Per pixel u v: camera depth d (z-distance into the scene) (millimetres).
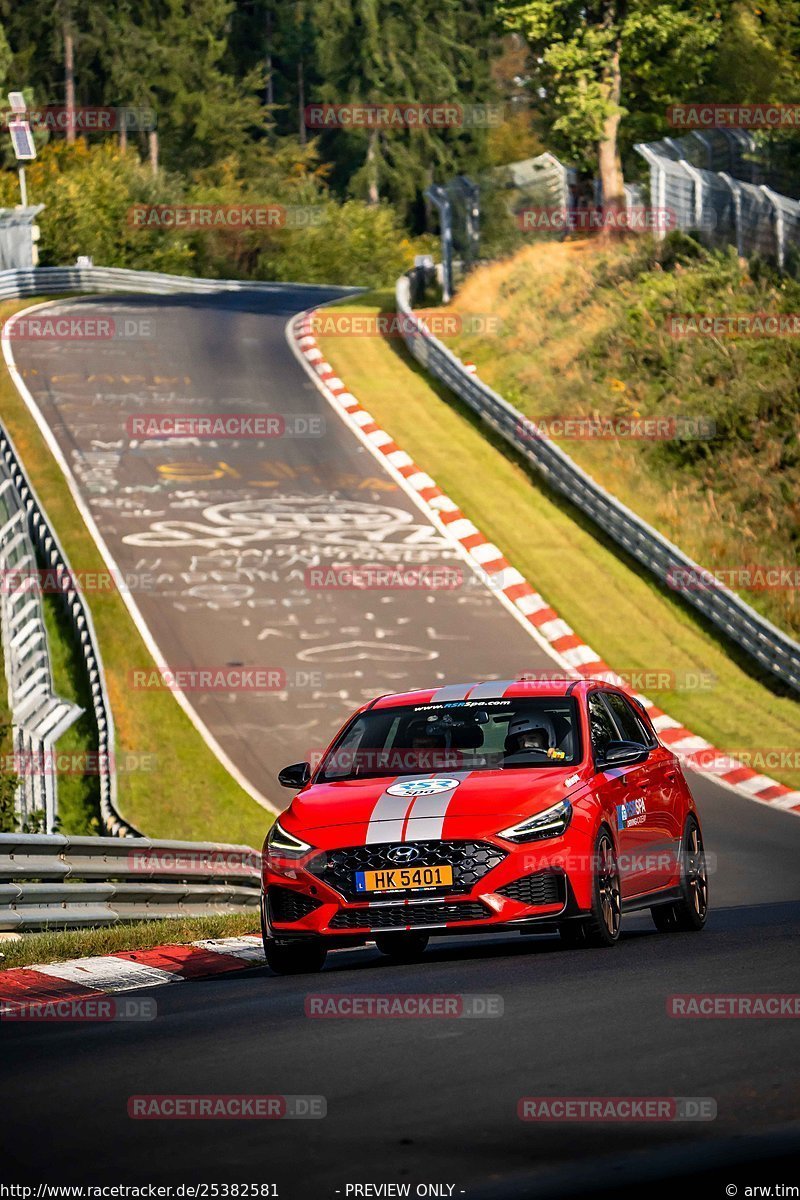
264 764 73062
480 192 162750
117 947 30875
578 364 132250
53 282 181125
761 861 56750
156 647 84688
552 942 31328
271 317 167125
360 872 27359
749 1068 17000
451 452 117938
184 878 41875
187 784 70812
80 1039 20875
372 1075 17422
